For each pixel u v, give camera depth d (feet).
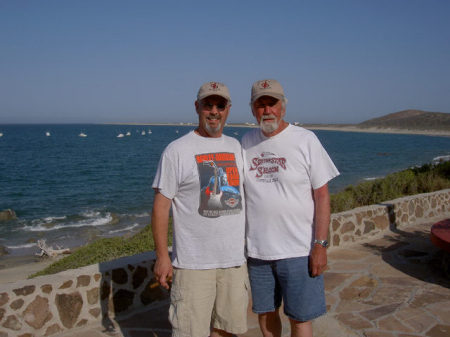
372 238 20.63
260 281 8.73
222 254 8.12
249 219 8.65
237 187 8.43
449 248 14.66
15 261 44.62
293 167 8.25
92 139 358.02
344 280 15.02
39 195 86.94
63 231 57.62
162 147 252.83
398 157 181.98
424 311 12.26
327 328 11.30
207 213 8.04
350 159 172.76
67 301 11.00
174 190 8.11
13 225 61.16
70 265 22.53
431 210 25.29
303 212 8.32
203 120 8.23
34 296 10.46
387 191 32.99
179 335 8.14
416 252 18.19
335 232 18.90
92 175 118.93
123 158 176.24
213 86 8.05
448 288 14.06
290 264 8.21
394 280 14.89
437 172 37.96
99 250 23.53
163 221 8.12
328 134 531.09
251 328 11.39
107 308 11.71
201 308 8.09
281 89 8.20
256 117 8.39
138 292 12.32
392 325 11.43
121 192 89.86
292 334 8.71
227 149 8.52
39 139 349.61
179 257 8.13
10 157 177.17
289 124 8.70
